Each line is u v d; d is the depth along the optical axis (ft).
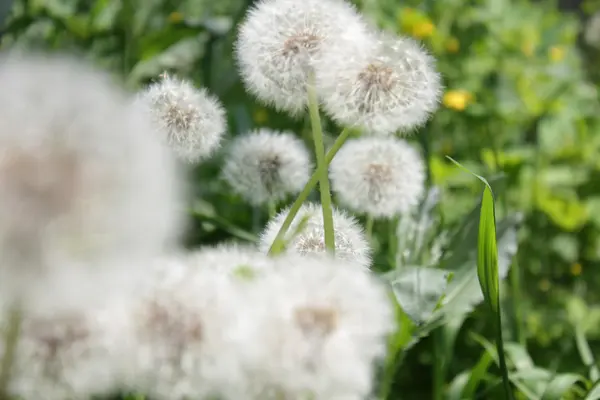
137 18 3.79
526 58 4.54
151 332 1.54
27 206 1.46
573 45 5.69
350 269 1.61
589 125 3.91
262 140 2.37
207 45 3.29
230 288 1.58
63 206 1.46
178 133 2.05
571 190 3.65
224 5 4.16
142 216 1.48
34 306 1.48
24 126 1.47
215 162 3.02
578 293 3.37
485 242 2.02
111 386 1.56
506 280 3.02
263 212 2.86
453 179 3.22
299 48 1.94
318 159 1.95
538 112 3.89
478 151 3.77
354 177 2.31
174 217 1.51
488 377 2.48
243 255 1.73
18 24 3.32
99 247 1.47
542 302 3.30
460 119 3.79
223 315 1.55
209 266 1.68
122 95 1.53
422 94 1.95
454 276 2.25
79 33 3.54
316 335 1.55
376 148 2.33
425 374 2.82
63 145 1.47
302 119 3.42
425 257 2.43
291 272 1.59
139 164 1.49
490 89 4.12
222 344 1.54
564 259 3.39
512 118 3.87
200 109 2.06
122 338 1.54
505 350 2.46
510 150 3.55
